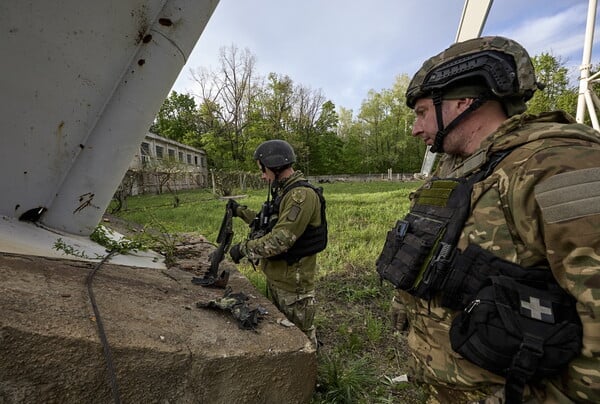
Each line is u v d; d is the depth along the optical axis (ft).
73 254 7.05
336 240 21.07
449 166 4.50
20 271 5.05
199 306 6.12
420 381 4.30
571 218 2.46
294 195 7.34
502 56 3.33
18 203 7.21
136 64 7.62
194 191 80.28
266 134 130.31
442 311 3.55
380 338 10.18
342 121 201.57
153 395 4.12
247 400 4.85
